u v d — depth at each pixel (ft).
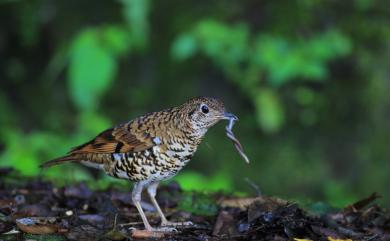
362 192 50.44
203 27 43.16
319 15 49.85
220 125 50.75
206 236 23.35
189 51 42.80
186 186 42.32
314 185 50.44
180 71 51.03
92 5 50.24
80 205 26.78
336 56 48.70
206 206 28.25
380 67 51.78
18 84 51.49
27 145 44.47
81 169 43.80
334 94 51.60
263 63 43.16
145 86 51.21
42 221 24.47
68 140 45.32
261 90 47.06
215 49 42.75
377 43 51.60
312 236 23.12
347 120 52.16
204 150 49.73
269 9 49.34
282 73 42.78
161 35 50.75
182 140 24.94
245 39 43.47
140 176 25.32
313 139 52.06
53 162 26.17
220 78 50.85
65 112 51.19
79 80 41.86
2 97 49.24
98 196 28.07
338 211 27.91
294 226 23.21
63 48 49.03
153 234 23.54
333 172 51.19
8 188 29.48
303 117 51.39
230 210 27.30
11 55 51.47
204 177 46.50
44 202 26.96
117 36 43.14
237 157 50.14
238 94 50.90
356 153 51.47
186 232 23.86
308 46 44.27
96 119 46.37
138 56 50.90
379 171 51.01
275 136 51.19
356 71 51.78
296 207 24.32
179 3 50.26
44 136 44.93
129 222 25.58
